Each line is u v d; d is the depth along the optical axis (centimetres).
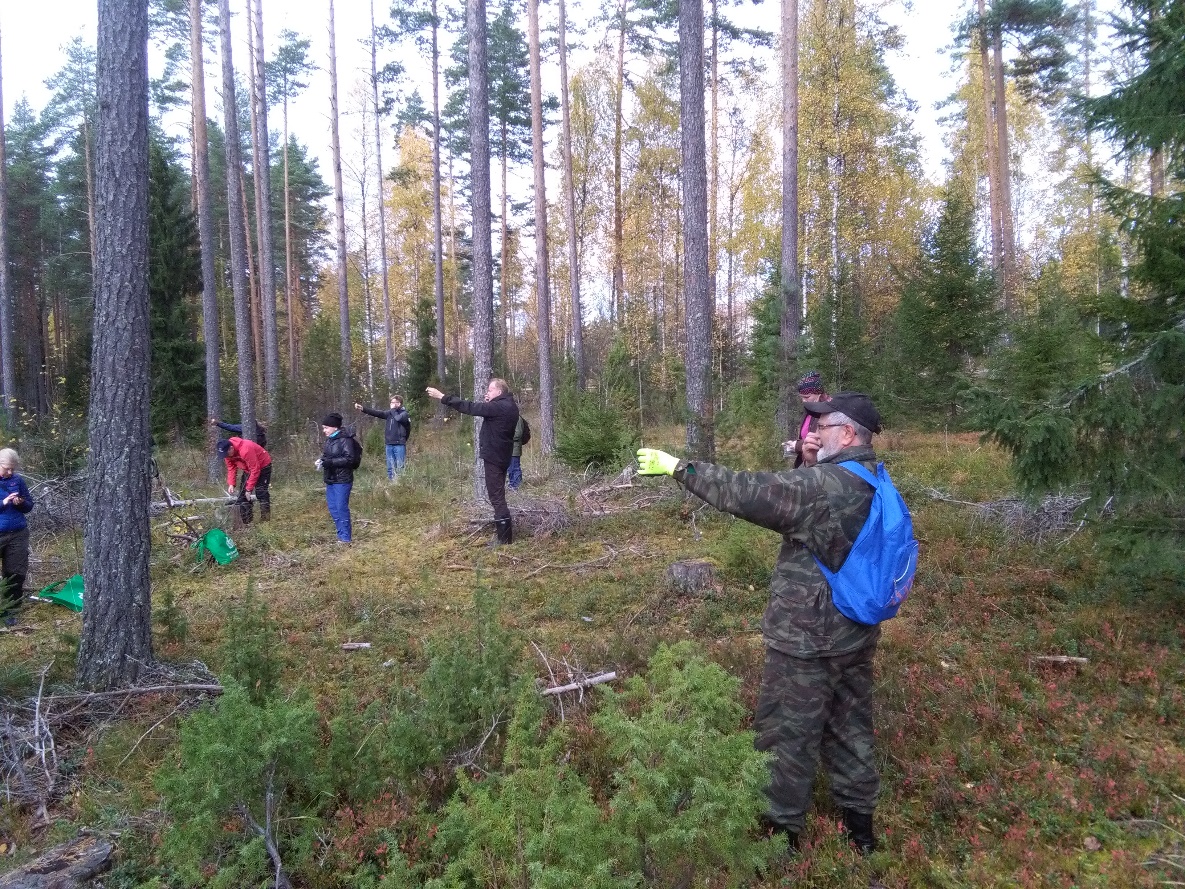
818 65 2181
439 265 2803
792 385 1131
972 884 292
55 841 349
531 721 345
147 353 512
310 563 862
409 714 401
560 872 223
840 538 290
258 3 2044
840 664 300
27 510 699
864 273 2208
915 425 1427
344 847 316
